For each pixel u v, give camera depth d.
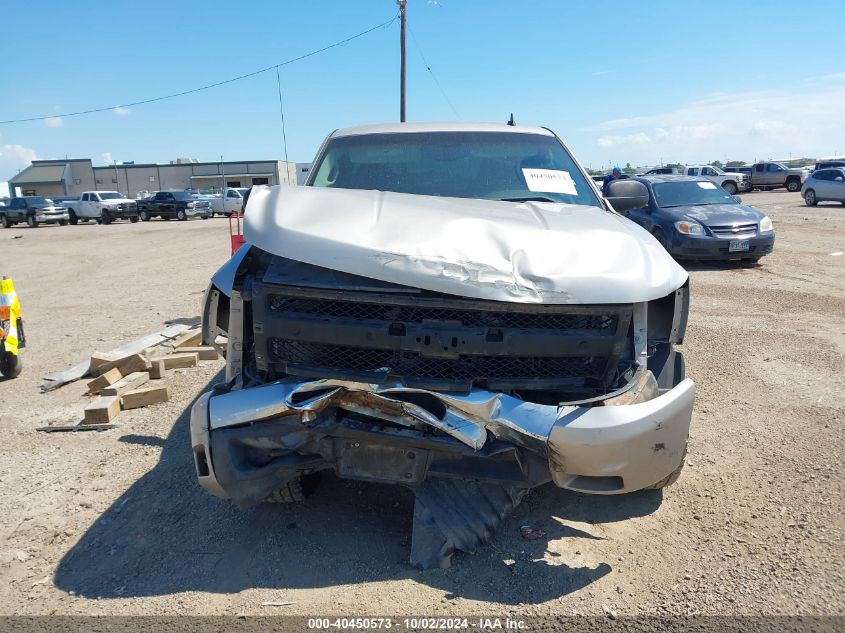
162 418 4.95
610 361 2.90
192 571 3.03
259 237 2.94
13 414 5.16
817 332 7.04
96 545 3.26
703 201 12.73
